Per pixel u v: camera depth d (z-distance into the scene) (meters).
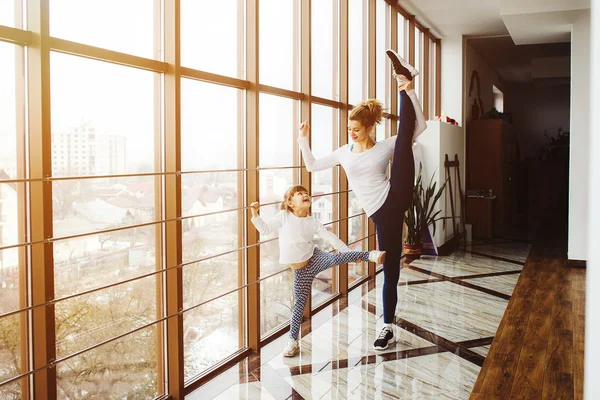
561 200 10.48
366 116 3.24
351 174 3.36
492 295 4.84
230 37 3.14
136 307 2.49
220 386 2.84
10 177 1.89
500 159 8.50
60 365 2.11
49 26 1.94
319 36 4.49
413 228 6.59
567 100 12.70
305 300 3.30
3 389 1.88
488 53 9.63
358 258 3.23
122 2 2.36
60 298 1.95
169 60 2.56
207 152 2.97
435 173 7.09
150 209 2.58
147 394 2.58
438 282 5.37
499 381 2.95
